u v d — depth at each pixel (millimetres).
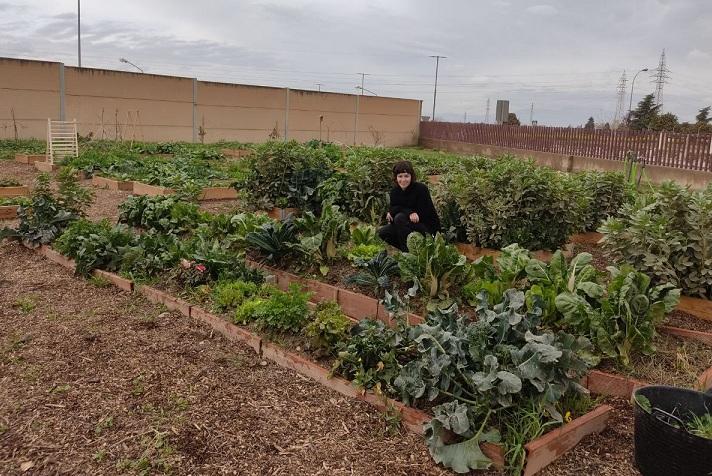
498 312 3824
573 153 23594
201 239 6504
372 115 36188
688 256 5449
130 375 4180
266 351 4578
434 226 7086
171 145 22219
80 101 25031
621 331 4289
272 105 31797
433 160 18141
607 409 3752
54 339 4734
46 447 3330
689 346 4746
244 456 3332
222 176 15008
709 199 5605
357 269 6109
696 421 3232
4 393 3881
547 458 3338
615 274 4754
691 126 30281
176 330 5016
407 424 3643
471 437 3318
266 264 6441
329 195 9305
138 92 26828
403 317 4441
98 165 15086
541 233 7184
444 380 3527
